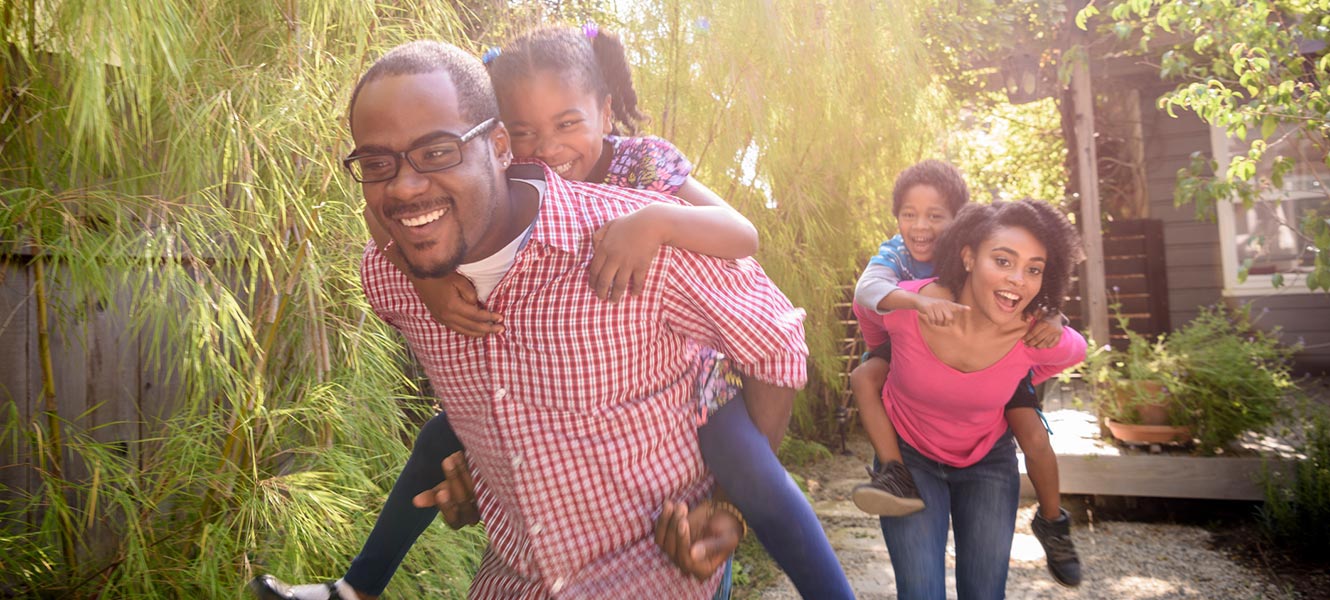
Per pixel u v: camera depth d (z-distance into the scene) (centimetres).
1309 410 504
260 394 274
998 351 250
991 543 257
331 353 319
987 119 1041
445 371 152
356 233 300
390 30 313
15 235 251
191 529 269
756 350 147
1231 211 971
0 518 264
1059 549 287
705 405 154
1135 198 1016
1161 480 480
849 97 548
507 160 142
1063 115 992
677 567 146
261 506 265
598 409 143
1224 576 404
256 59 301
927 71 608
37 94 245
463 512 174
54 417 266
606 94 217
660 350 147
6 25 236
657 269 141
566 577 147
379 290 157
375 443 312
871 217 645
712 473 157
